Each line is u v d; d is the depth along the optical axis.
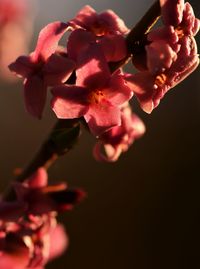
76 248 0.56
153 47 0.17
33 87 0.18
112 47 0.18
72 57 0.18
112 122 0.18
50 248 0.23
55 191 0.20
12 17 0.36
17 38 0.36
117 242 0.59
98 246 0.57
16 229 0.20
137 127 0.20
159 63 0.17
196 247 0.61
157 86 0.18
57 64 0.18
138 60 0.18
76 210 0.58
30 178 0.20
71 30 0.18
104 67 0.18
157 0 0.18
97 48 0.18
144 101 0.18
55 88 0.18
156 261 0.59
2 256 0.20
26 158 0.61
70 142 0.19
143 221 0.61
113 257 0.58
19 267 0.20
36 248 0.20
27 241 0.20
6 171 0.59
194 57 0.17
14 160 0.60
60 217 0.56
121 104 0.18
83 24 0.19
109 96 0.18
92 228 0.58
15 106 0.61
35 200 0.20
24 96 0.18
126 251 0.59
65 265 0.55
